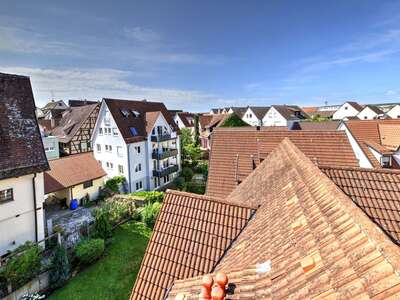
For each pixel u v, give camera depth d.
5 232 13.94
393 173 7.36
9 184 14.00
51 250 14.60
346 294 2.55
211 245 6.36
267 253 4.45
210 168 15.30
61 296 12.18
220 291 3.44
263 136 15.45
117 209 20.12
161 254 6.61
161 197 23.81
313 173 6.16
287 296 3.14
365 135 21.73
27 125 15.68
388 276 2.43
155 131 31.14
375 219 6.52
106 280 13.31
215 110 96.19
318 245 3.58
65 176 23.02
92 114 39.06
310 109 99.44
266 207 6.52
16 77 16.44
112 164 29.61
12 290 11.55
